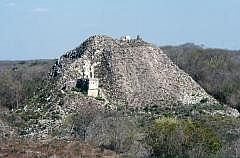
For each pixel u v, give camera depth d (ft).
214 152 591.37
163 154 602.44
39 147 619.26
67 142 655.35
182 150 599.98
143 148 615.98
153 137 623.36
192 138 605.31
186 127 624.59
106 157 583.58
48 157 563.48
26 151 592.19
